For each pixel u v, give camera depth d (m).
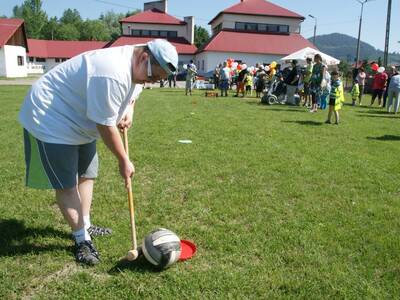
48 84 3.35
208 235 4.18
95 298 3.13
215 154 7.54
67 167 3.46
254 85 27.00
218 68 30.58
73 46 70.06
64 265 3.58
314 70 15.23
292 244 4.05
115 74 3.14
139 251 3.60
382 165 7.24
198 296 3.17
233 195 5.35
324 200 5.32
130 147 8.00
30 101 3.36
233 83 30.20
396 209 5.05
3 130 9.61
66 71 3.33
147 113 13.50
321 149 8.41
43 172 3.45
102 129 3.27
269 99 18.06
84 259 3.60
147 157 7.19
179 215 4.70
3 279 3.32
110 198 5.14
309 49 26.23
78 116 3.37
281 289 3.32
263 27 49.91
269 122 12.13
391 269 3.64
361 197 5.48
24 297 3.14
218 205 5.01
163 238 3.49
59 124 3.33
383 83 18.98
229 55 46.22
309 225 4.48
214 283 3.33
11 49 44.06
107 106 3.18
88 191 4.03
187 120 11.93
